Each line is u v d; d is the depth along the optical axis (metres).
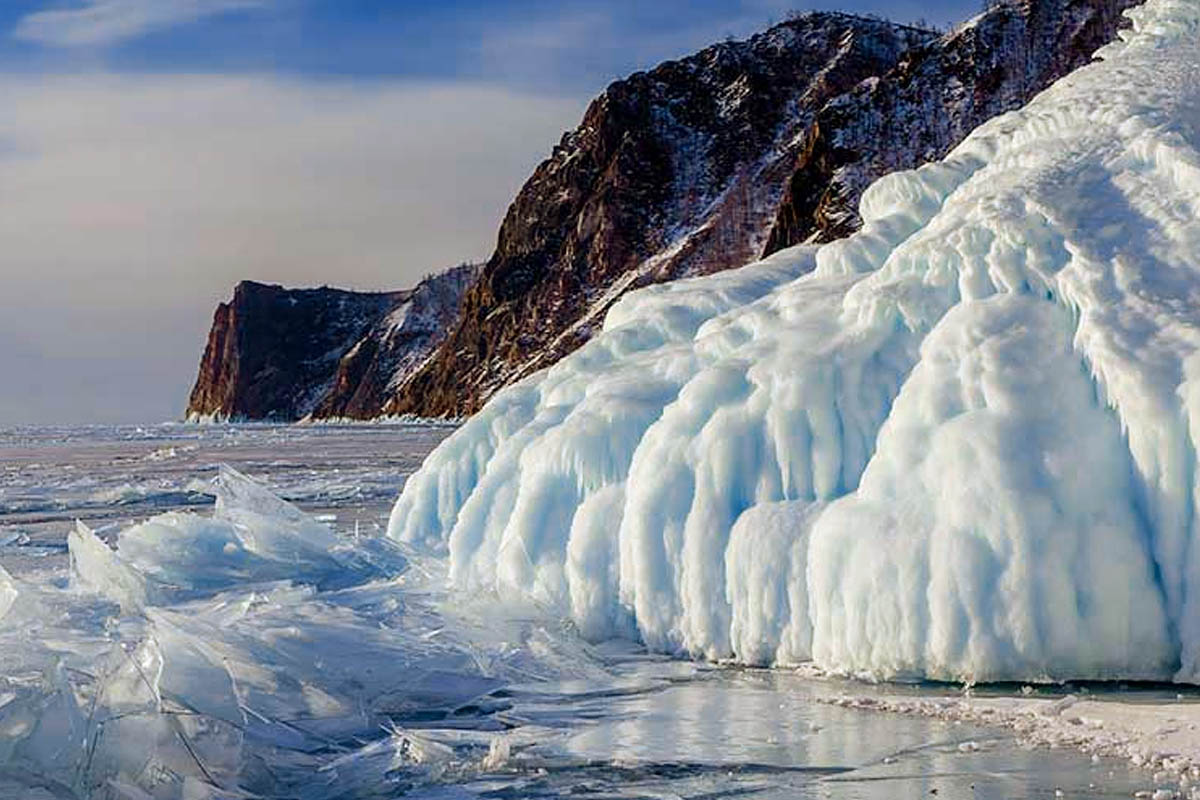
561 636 12.31
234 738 9.23
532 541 13.37
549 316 159.00
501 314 165.88
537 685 11.44
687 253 151.00
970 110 128.38
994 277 11.62
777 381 11.99
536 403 15.55
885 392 11.69
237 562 16.27
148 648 9.53
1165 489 9.99
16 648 9.37
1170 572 9.97
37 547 22.59
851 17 188.62
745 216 153.12
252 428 127.00
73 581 13.80
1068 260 11.45
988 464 10.30
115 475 44.56
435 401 166.75
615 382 13.87
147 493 33.94
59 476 44.69
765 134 170.75
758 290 15.60
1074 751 8.91
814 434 11.70
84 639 10.14
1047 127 14.14
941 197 14.86
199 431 114.69
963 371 10.98
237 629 11.80
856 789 8.55
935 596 10.26
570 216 171.50
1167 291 10.86
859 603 10.63
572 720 10.49
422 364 191.00
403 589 14.43
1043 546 10.03
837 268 14.41
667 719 10.24
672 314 15.45
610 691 11.17
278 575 15.96
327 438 81.62
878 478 10.94
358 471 43.25
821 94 173.38
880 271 12.60
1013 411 10.55
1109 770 8.52
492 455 15.55
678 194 164.75
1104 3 131.00
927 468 10.67
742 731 9.84
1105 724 9.27
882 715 9.98
